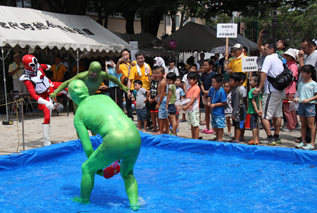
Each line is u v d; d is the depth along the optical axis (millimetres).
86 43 10367
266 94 6305
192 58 13836
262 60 8031
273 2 13148
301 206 3549
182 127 8648
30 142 6828
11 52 12594
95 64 5113
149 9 12164
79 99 3662
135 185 3576
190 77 6492
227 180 4457
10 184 4383
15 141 6918
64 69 12484
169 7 12391
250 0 13352
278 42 7109
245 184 4281
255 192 3984
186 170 4957
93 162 3441
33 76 6348
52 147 5754
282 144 6445
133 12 16203
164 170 4977
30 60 6203
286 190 4043
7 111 9086
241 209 3480
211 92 6562
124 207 3555
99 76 5473
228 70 8219
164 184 4309
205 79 8789
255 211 3426
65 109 12523
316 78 6148
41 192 4059
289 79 6090
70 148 6078
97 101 3580
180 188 4152
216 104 6324
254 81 6363
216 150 6016
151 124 8719
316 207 3518
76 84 3641
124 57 8648
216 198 3803
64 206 3602
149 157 5805
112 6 13742
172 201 3711
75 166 5285
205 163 5352
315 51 6469
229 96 7211
